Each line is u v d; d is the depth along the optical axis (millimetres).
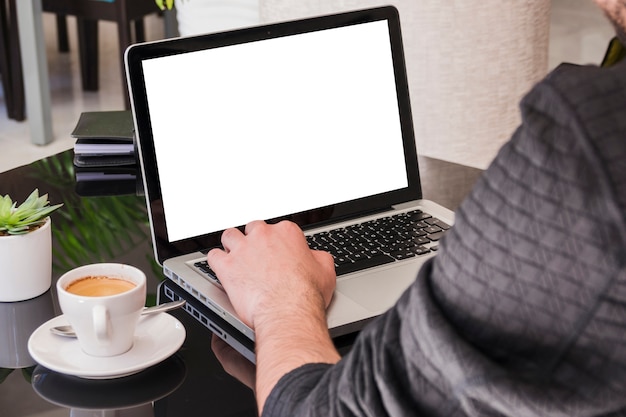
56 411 832
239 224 1169
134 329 905
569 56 3934
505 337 518
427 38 2082
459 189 1429
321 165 1234
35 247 1043
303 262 962
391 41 1300
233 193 1166
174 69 1128
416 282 560
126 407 842
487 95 2174
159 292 1076
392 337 564
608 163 470
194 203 1138
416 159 1320
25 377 891
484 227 512
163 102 1120
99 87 4418
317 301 899
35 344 904
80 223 1288
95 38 4227
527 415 511
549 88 494
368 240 1178
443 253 540
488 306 516
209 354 940
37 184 1426
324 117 1238
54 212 1319
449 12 2055
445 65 2111
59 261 1163
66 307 873
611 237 472
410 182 1313
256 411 842
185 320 1007
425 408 545
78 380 886
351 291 1032
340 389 593
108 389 871
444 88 2139
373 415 563
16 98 3924
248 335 934
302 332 821
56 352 898
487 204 513
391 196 1295
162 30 5148
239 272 959
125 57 1094
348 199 1256
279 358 771
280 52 1205
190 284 1039
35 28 3549
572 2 4305
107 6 3664
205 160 1147
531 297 500
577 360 506
